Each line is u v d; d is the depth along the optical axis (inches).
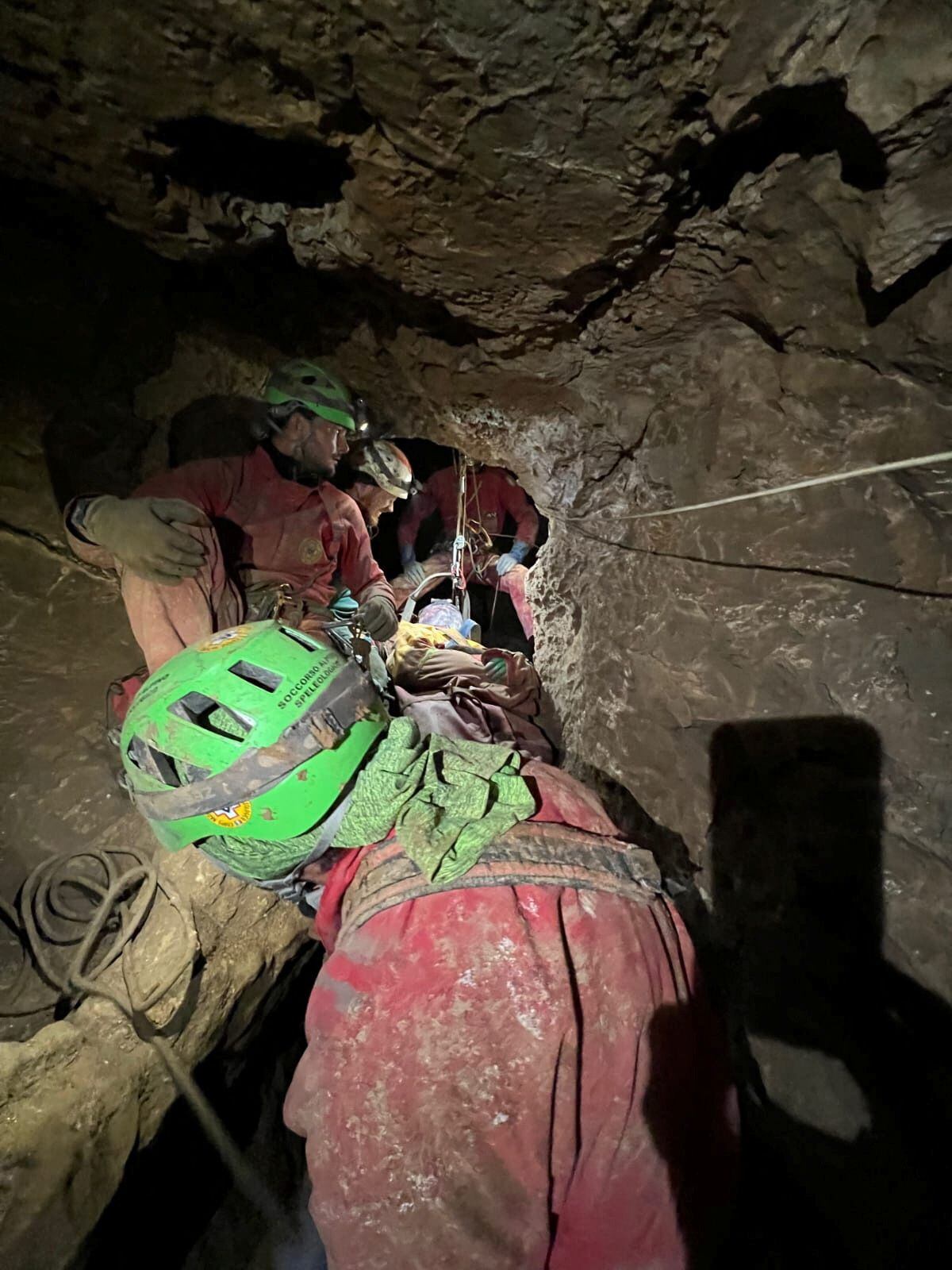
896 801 52.1
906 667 51.8
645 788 71.1
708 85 39.7
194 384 84.5
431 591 164.2
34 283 70.1
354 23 37.4
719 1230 38.6
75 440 76.5
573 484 83.6
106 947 72.5
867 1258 55.7
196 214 59.4
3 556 72.0
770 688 59.0
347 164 49.6
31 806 75.2
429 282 60.6
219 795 38.9
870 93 36.8
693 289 56.9
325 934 42.4
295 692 40.8
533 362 71.2
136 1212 64.2
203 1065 71.0
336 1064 34.3
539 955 35.3
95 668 78.9
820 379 55.6
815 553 56.8
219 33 39.8
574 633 92.1
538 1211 32.7
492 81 39.5
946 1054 50.0
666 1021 37.3
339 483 109.0
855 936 55.4
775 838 59.9
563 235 51.4
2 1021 66.7
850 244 47.0
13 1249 49.6
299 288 72.8
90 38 41.1
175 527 64.2
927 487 52.0
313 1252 85.0
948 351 49.1
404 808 39.3
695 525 65.2
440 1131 32.5
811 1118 59.6
